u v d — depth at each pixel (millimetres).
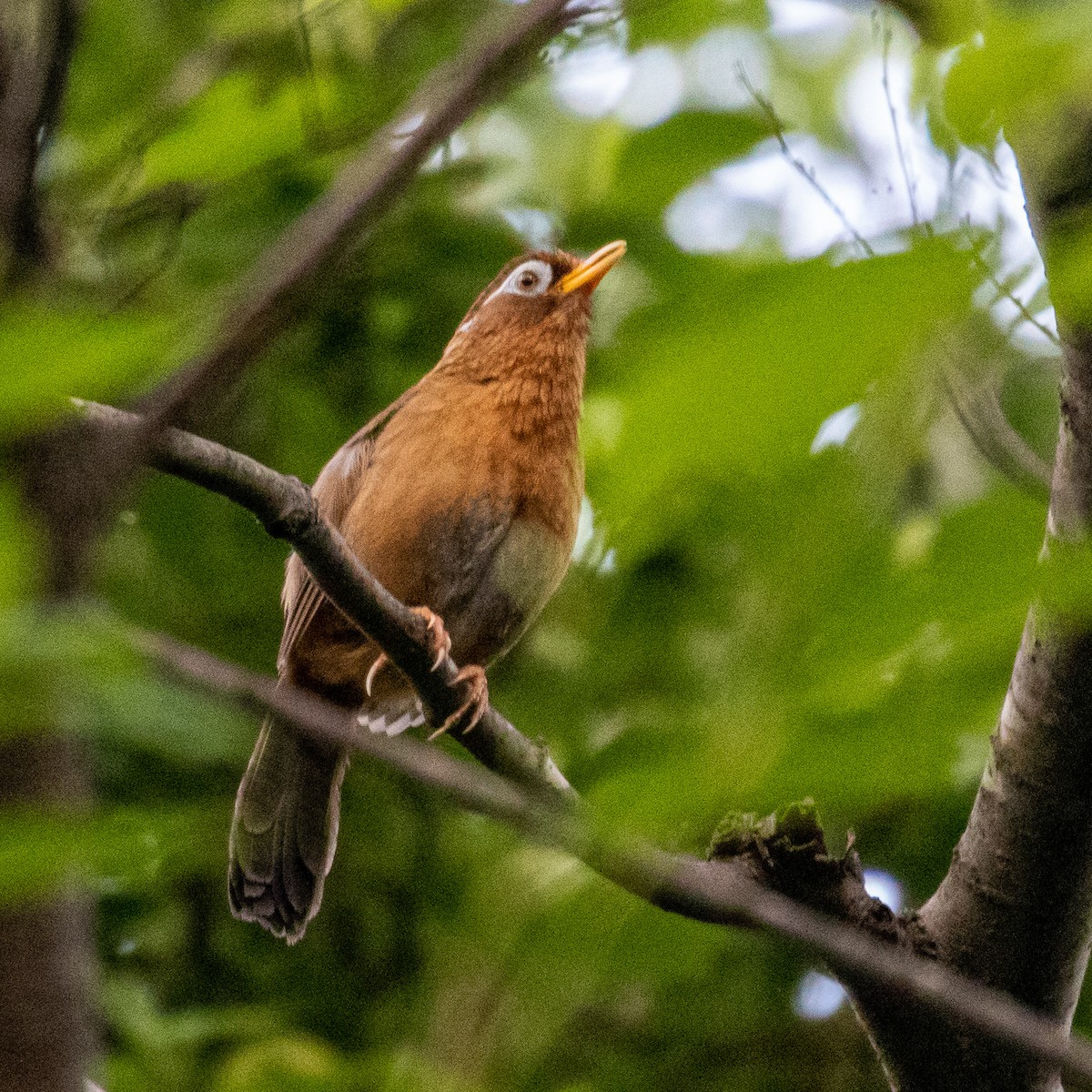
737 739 3377
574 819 3697
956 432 7938
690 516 4859
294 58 6867
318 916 11133
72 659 2340
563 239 10820
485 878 9477
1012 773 6211
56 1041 3533
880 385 2693
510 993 9352
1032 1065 6527
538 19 2789
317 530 6395
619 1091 10391
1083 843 6207
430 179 10852
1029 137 3068
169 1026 9102
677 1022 10570
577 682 10758
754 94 8438
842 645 3273
